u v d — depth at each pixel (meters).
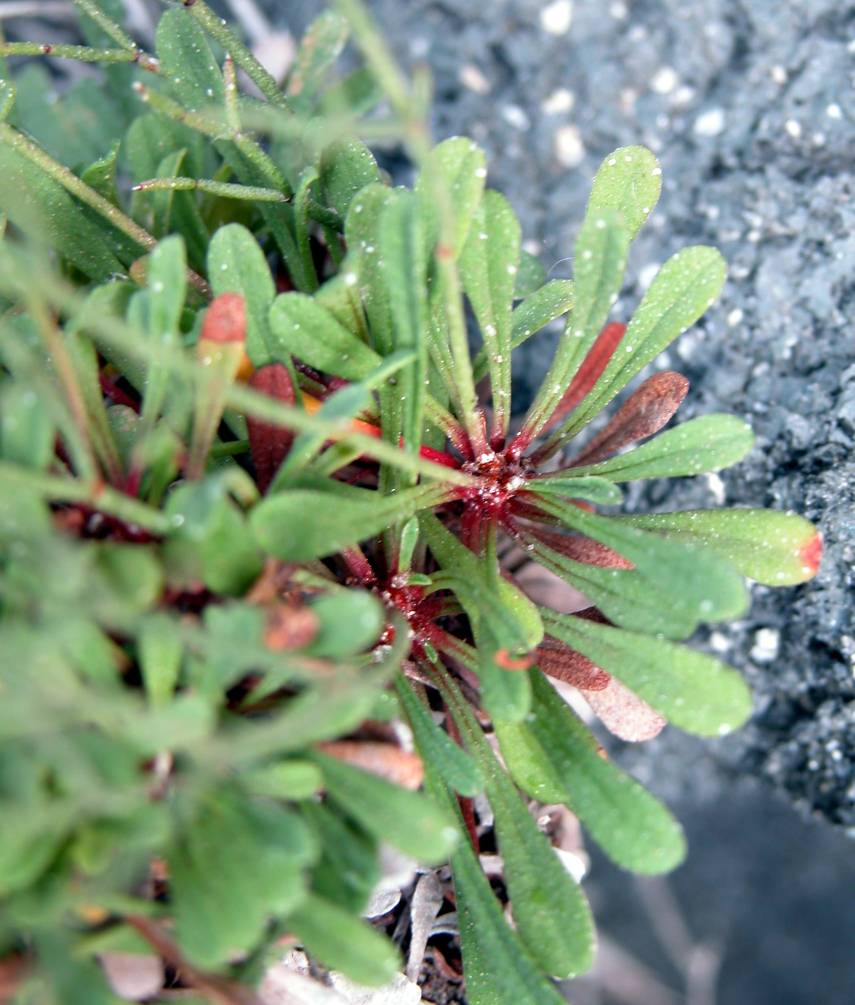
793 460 0.13
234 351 0.10
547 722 0.10
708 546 0.11
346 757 0.09
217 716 0.09
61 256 0.13
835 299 0.14
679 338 0.14
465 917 0.11
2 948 0.09
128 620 0.08
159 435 0.09
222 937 0.08
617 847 0.10
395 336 0.11
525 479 0.11
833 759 0.14
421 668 0.11
